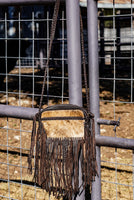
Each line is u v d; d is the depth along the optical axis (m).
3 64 9.99
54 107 2.02
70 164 1.92
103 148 5.22
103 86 11.20
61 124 1.98
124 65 13.32
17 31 13.90
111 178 4.17
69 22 2.16
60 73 11.70
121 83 11.57
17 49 10.35
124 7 15.56
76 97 2.23
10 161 4.73
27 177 4.19
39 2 2.27
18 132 6.11
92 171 2.02
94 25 2.19
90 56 2.23
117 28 14.27
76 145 1.93
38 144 1.98
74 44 2.17
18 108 2.41
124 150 5.13
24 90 10.29
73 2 2.14
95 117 2.27
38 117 1.99
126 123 6.94
